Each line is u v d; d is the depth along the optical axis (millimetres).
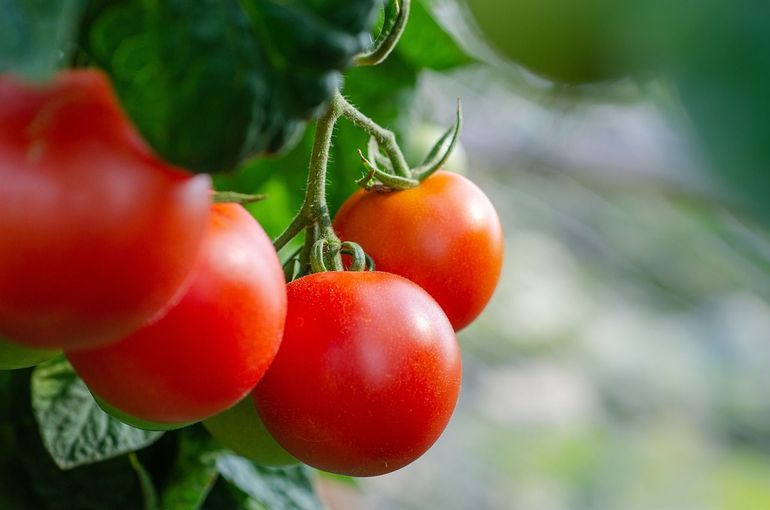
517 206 1496
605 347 1585
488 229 485
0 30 334
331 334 439
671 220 1441
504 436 1518
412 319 443
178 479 513
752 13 209
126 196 363
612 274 1574
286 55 363
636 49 223
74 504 523
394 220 479
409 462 449
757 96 208
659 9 216
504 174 1187
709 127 210
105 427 492
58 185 359
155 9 359
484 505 1444
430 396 441
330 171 568
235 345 409
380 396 436
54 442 484
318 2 364
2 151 359
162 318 404
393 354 438
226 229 414
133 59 359
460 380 452
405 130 580
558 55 276
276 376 443
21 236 360
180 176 370
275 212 591
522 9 287
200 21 358
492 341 1535
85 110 365
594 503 1493
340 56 366
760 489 1535
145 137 358
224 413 478
